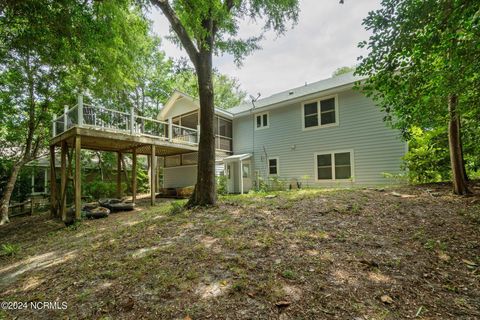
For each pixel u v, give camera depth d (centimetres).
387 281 238
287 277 254
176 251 351
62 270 344
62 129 875
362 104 972
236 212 542
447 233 330
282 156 1217
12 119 1142
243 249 333
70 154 893
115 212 822
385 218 412
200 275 275
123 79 923
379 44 319
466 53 288
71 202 1230
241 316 203
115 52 769
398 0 295
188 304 226
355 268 263
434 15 269
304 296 222
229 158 1277
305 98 1105
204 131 648
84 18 588
